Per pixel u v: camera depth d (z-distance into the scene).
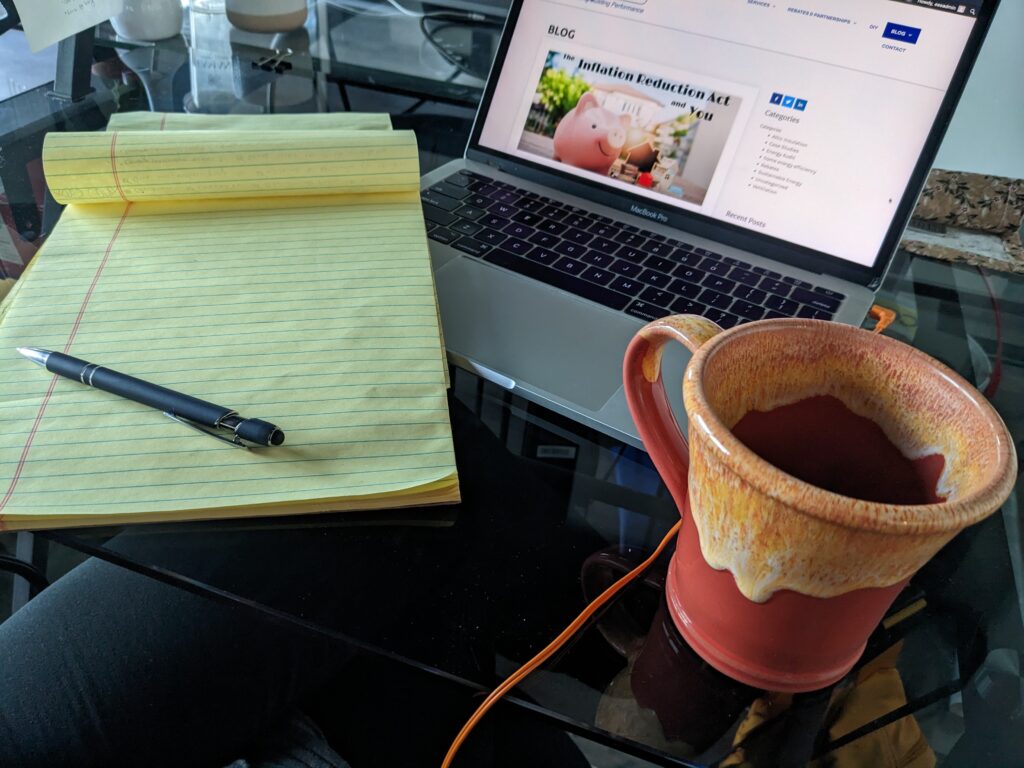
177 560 0.40
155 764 0.45
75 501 0.40
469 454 0.48
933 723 0.37
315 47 0.87
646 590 0.42
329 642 0.39
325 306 0.52
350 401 0.45
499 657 0.39
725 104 0.66
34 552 0.51
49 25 0.69
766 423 0.35
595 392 0.51
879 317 0.61
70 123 0.72
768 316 0.59
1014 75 0.75
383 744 0.54
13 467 0.41
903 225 0.61
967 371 0.59
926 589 0.44
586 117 0.71
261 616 0.39
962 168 0.81
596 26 0.71
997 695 0.39
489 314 0.57
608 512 0.46
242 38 0.86
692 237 0.68
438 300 0.58
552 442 0.50
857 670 0.39
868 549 0.27
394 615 0.40
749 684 0.36
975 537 0.47
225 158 0.59
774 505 0.28
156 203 0.60
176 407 0.43
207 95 0.78
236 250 0.56
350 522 0.43
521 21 0.74
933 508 0.26
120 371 0.46
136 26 0.81
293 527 0.42
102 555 0.40
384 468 0.42
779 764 0.35
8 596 0.54
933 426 0.33
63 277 0.53
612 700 0.37
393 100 0.81
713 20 0.66
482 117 0.75
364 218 0.61
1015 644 0.41
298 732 0.54
